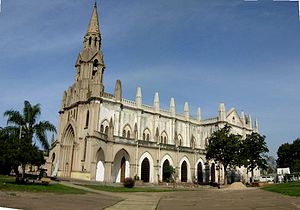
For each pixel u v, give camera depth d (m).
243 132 99.62
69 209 18.62
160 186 61.72
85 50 76.31
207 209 20.39
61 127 75.50
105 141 65.50
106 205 22.88
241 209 19.86
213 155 76.06
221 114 91.94
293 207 20.05
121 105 74.12
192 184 71.75
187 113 91.56
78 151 65.50
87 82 71.50
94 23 79.69
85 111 68.31
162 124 83.50
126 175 68.44
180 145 85.50
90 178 59.69
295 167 99.12
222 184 75.31
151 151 73.12
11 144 36.44
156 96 83.44
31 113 54.06
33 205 19.03
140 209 20.94
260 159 81.31
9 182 34.97
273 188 36.50
